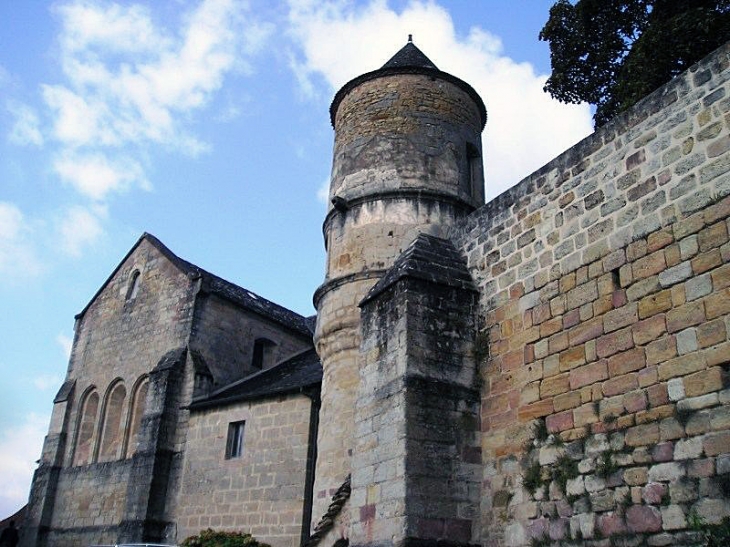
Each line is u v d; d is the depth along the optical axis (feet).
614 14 65.46
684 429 28.40
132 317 103.19
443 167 61.16
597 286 34.50
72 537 91.86
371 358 42.75
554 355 36.01
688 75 32.48
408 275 41.52
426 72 65.21
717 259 29.01
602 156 36.37
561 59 69.21
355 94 65.87
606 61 66.85
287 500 69.41
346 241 59.06
